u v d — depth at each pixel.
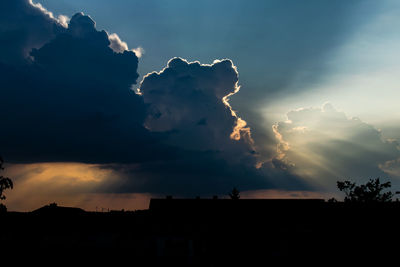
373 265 33.75
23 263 38.03
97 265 38.03
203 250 37.50
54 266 37.38
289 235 36.56
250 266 36.25
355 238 35.09
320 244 35.75
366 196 47.41
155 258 38.12
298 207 39.94
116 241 42.34
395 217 35.16
